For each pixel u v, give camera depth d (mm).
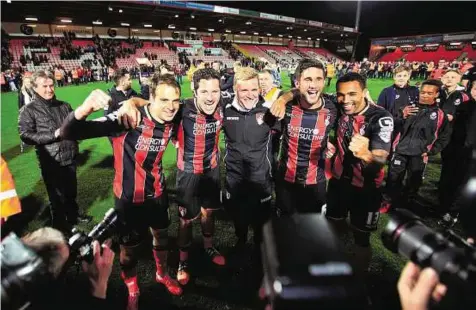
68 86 18359
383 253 2623
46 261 696
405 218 693
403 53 41406
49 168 2740
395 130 3328
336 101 2291
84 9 26094
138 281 2326
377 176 1985
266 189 2359
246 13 34781
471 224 602
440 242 587
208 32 40438
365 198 2062
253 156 2240
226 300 2145
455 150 3049
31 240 747
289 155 2295
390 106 3930
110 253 1060
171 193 3857
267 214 2426
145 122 1860
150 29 35062
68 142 2771
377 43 44062
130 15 29812
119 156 1922
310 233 417
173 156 5445
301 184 2285
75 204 3039
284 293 325
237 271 2443
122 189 1979
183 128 2180
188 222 2336
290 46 48812
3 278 618
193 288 2260
